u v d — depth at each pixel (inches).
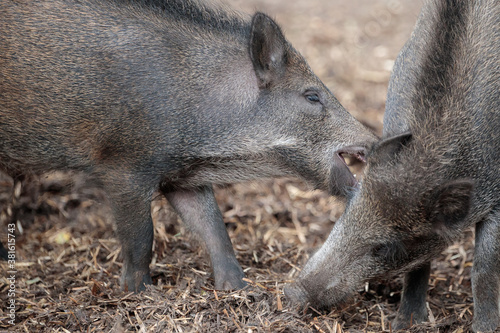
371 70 689.0
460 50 315.6
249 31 371.6
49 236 430.0
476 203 308.7
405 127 325.7
